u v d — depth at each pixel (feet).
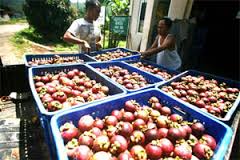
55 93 6.57
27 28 50.62
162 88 8.00
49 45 39.14
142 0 27.02
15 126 8.88
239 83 9.05
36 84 7.66
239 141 7.97
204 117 5.67
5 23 60.85
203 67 25.07
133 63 11.89
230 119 6.23
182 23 20.26
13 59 26.58
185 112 6.18
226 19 26.45
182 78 9.39
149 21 22.44
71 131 4.79
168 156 4.56
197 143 4.91
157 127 5.43
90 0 11.90
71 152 4.27
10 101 11.43
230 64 26.05
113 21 29.43
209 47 27.12
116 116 5.59
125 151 4.37
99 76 8.48
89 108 5.54
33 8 42.98
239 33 25.98
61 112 5.16
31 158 7.30
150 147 4.48
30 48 33.91
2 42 35.73
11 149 7.60
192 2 21.27
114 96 6.28
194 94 7.91
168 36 11.84
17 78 11.95
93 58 11.39
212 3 25.58
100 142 4.35
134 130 5.19
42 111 5.25
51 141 5.08
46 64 9.82
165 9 23.79
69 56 12.07
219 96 7.95
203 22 26.18
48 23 43.55
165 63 12.36
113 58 12.31
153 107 6.47
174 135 4.94
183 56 21.72
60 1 43.11
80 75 8.92
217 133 5.32
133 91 7.16
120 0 43.83
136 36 28.50
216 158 4.15
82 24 12.10
